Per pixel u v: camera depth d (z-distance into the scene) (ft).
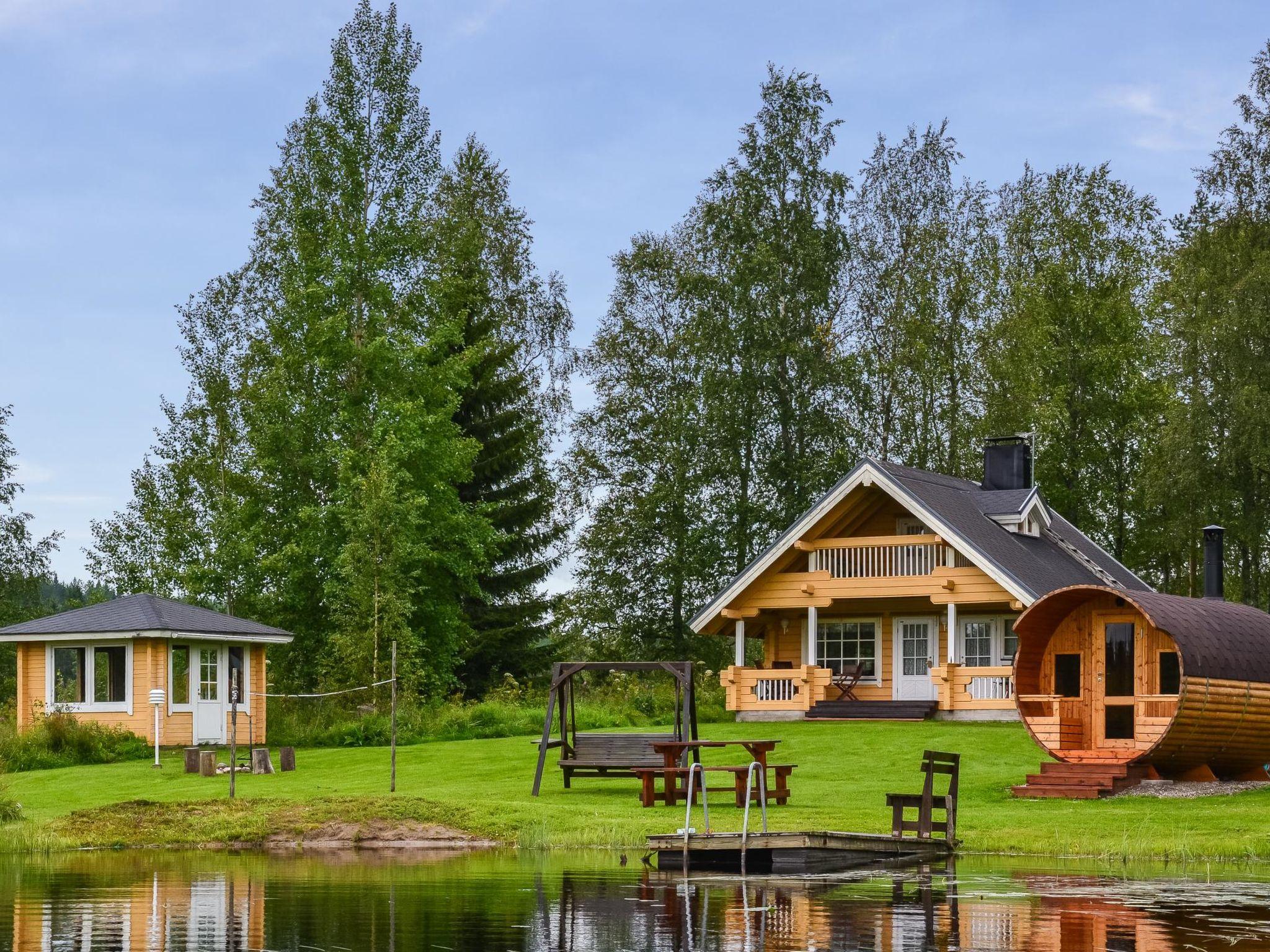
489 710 126.93
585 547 177.27
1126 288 173.37
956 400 167.22
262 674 127.54
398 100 153.58
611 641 175.32
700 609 171.94
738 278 164.86
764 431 167.73
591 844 72.59
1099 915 48.83
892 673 128.06
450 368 157.69
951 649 119.65
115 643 121.60
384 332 152.15
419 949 43.65
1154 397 169.17
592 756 87.56
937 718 119.85
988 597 118.32
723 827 72.23
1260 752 89.76
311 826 75.87
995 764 94.94
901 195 169.27
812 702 124.98
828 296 167.32
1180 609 87.71
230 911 51.21
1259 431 135.74
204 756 99.30
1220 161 146.72
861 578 123.24
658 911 50.75
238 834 74.90
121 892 56.29
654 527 173.17
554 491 183.11
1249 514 142.20
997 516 128.06
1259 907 50.57
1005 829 71.82
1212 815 74.54
